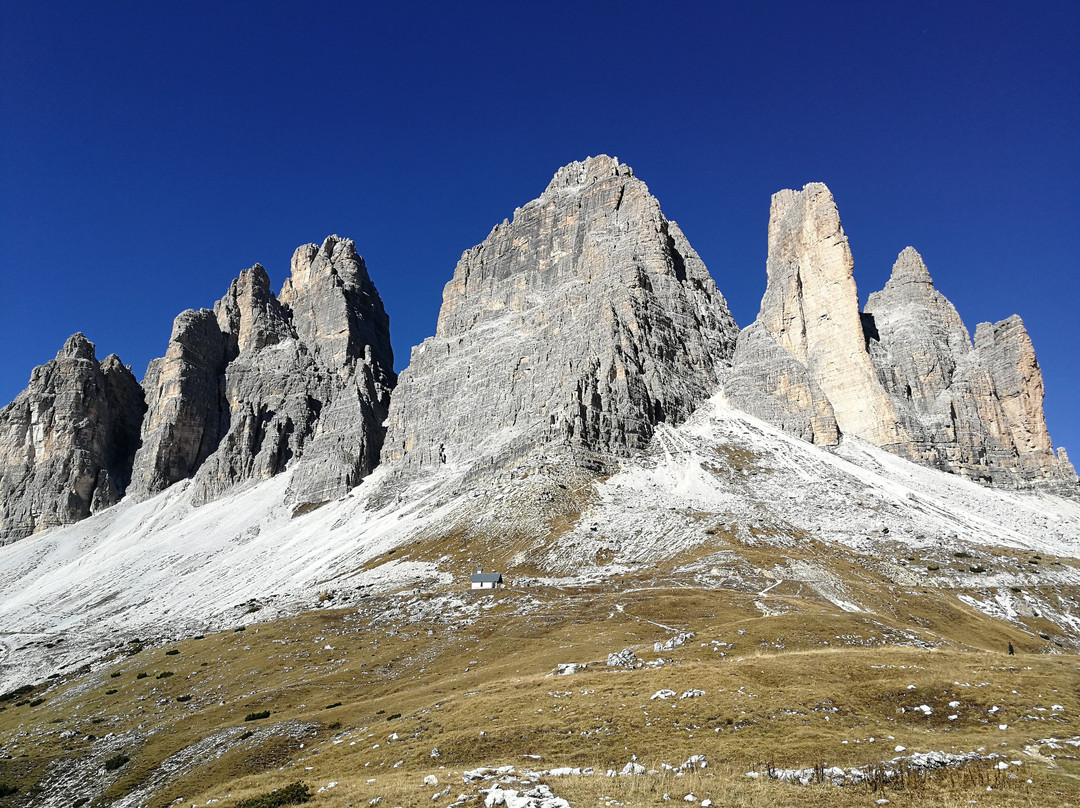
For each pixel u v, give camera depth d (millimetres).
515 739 49281
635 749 44125
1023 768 34906
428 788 38906
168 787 61844
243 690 91750
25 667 140500
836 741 41750
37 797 68500
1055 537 178000
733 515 158125
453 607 118500
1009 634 97875
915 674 53594
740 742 42969
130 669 112375
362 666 92312
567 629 94938
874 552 145750
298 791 42500
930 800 32406
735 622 81125
